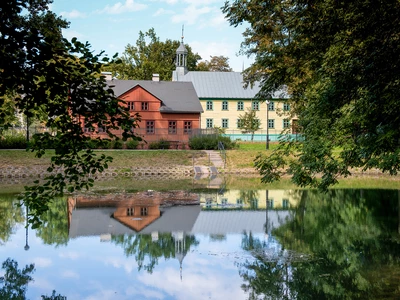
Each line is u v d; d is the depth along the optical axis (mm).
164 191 28688
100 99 6203
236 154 43500
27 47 5652
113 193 27531
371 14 8102
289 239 15828
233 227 18094
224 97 65562
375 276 11578
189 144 47031
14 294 10375
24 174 35969
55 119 6621
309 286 10922
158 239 16062
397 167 9180
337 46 9359
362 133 9758
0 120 6477
